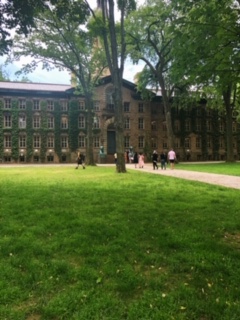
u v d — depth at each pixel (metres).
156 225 7.28
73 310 3.56
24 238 6.19
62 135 53.94
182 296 3.89
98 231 6.68
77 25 30.77
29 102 52.56
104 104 55.16
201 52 9.31
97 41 35.38
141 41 36.25
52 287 4.12
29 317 3.48
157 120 58.94
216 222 7.57
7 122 51.62
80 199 10.80
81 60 36.03
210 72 9.38
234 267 4.77
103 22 24.33
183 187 14.26
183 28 9.68
